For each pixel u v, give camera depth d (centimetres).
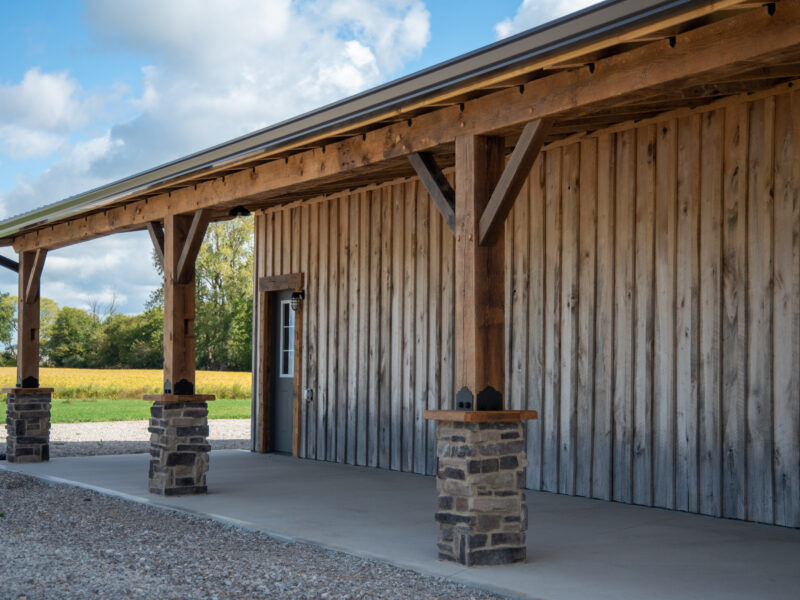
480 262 525
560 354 805
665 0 382
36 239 1077
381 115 557
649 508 713
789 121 626
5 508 726
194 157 748
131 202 902
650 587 461
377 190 1023
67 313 6172
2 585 455
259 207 1202
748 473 650
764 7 384
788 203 627
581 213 787
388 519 666
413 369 962
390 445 990
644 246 730
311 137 618
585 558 530
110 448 1246
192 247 808
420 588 459
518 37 456
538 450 823
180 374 813
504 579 477
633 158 741
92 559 523
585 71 464
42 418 1075
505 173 509
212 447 1299
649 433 721
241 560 522
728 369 666
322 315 1104
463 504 512
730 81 548
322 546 564
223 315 5331
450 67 498
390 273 998
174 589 451
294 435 1138
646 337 725
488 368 523
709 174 680
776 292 634
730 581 474
